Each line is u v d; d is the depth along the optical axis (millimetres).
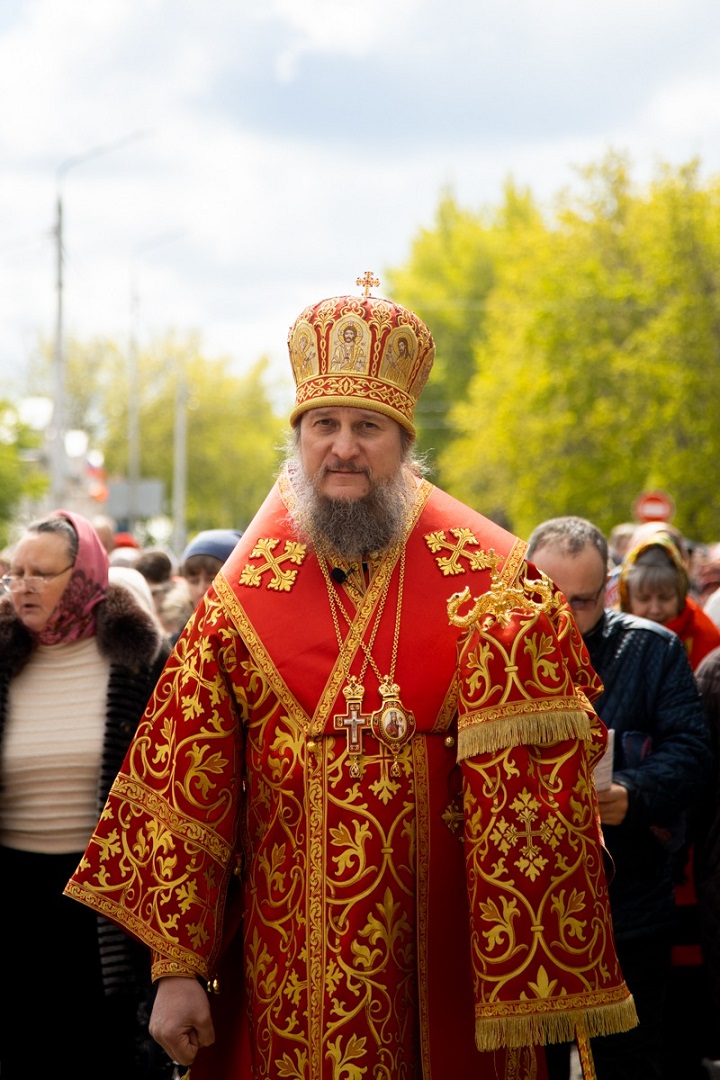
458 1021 3654
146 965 5023
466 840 3592
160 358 62344
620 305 37469
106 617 5184
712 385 34438
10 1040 5113
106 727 5117
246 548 3887
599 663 5188
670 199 35312
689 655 6930
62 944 5070
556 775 3572
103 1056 5078
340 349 3775
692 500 34906
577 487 37625
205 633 3771
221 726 3717
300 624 3729
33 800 5121
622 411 36000
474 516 3965
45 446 38406
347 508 3750
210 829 3691
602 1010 3521
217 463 62406
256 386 65188
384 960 3570
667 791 4887
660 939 5074
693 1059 5863
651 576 6836
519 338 42344
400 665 3682
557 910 3514
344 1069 3533
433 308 62156
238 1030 3828
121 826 3785
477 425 47000
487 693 3561
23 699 5184
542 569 5133
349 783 3605
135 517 30656
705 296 34906
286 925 3615
